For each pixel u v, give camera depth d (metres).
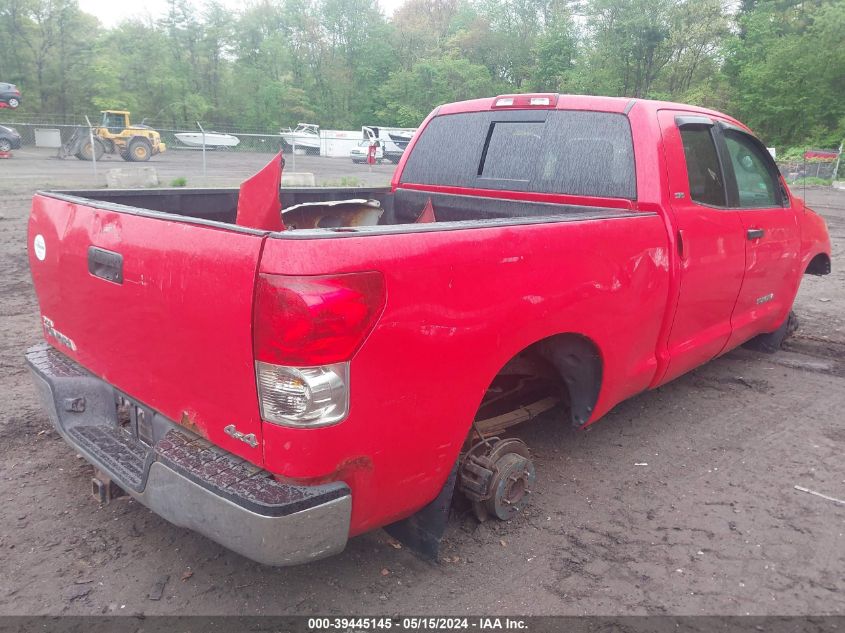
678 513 3.40
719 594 2.80
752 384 5.23
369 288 2.14
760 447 4.17
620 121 3.71
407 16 88.81
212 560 2.91
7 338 5.90
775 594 2.81
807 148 41.59
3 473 3.58
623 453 4.04
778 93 49.41
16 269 8.77
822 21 47.16
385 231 2.24
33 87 56.31
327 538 2.23
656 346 3.74
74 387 3.02
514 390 3.51
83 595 2.67
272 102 70.06
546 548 3.07
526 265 2.69
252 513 2.11
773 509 3.47
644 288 3.40
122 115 31.08
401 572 2.86
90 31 59.91
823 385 5.25
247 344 2.13
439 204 4.47
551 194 3.92
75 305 2.96
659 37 55.59
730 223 4.11
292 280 2.02
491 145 4.30
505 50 77.00
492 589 2.78
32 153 31.17
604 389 3.38
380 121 75.56
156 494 2.43
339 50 76.62
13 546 2.96
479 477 3.04
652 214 3.47
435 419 2.47
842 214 18.92
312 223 4.25
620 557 3.02
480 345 2.54
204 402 2.38
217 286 2.19
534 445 4.12
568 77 62.56
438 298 2.35
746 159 4.52
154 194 3.78
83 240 2.80
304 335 2.03
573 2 68.00
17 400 4.52
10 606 2.60
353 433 2.22
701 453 4.07
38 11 54.94
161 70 63.75
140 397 2.70
